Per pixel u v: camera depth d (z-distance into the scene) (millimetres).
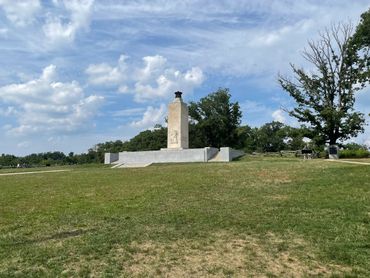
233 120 86750
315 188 17531
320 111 50125
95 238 10719
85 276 8211
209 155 48469
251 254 9477
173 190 18703
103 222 12570
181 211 13742
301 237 10672
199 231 11273
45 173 38281
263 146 118500
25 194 19906
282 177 21609
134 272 8430
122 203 15742
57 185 23906
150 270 8539
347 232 10961
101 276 8203
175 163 45938
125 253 9523
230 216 12891
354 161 33344
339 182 18484
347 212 12945
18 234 11406
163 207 14609
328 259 9172
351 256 9312
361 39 48875
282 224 11828
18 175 36500
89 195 18531
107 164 52344
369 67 49344
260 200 15453
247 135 95188
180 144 51781
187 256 9336
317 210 13406
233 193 17266
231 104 86812
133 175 28016
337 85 50656
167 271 8492
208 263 8922
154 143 92312
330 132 50062
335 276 8250
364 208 13289
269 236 10789
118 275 8258
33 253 9609
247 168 28344
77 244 10242
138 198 16812
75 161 107125
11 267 8719
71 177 29766
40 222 12867
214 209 14008
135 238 10688
